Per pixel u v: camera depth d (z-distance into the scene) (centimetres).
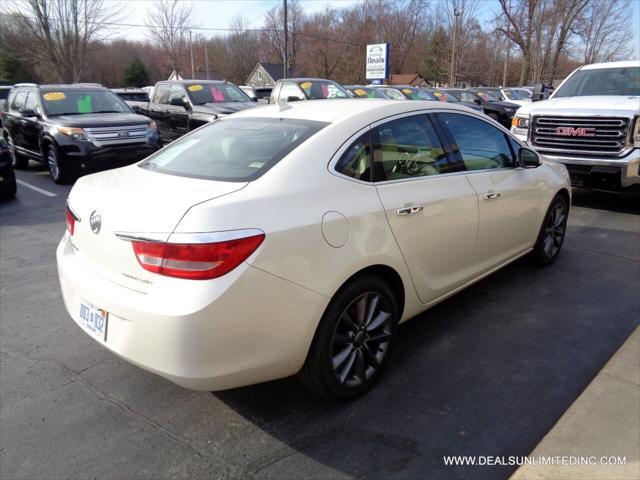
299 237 249
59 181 956
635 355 336
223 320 228
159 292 231
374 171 304
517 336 371
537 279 478
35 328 387
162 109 1277
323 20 6216
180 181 276
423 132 347
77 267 279
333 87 1394
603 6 4275
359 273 285
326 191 273
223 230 229
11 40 3098
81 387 312
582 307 419
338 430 272
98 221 260
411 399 298
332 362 276
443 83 5244
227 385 243
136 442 265
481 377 320
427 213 323
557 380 317
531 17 3716
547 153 771
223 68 7131
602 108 718
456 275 369
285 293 245
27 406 293
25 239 615
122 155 945
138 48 5941
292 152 279
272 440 265
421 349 354
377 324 300
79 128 912
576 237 617
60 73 2952
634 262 527
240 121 349
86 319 268
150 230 233
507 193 405
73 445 262
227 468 246
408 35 6278
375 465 247
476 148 392
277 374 258
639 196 836
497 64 5203
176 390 308
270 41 6725
